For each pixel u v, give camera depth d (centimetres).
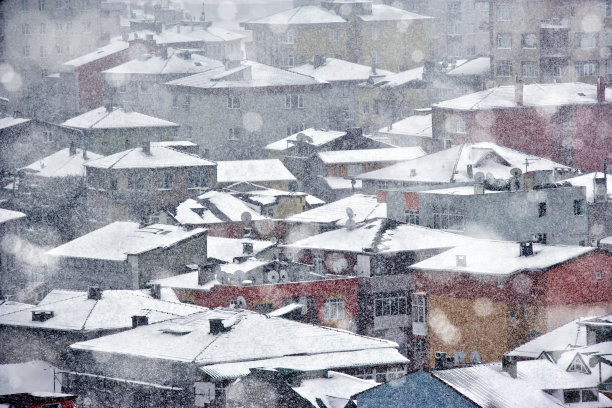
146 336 16050
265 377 13188
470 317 17900
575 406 12325
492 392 12050
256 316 16188
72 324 17875
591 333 14250
